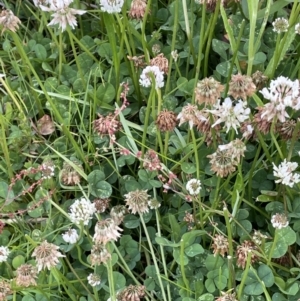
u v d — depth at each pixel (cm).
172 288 29
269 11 31
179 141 31
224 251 27
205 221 30
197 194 29
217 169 27
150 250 30
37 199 31
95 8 39
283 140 28
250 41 29
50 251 26
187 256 28
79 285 29
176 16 32
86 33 39
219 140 29
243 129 28
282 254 27
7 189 32
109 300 26
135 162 32
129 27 33
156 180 30
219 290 28
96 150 33
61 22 28
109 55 36
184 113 27
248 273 27
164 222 31
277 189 30
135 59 33
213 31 33
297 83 24
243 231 29
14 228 31
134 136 33
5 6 40
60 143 34
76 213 27
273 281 27
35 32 38
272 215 29
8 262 30
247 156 31
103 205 30
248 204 30
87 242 30
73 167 30
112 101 35
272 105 24
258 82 30
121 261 29
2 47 39
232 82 25
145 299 29
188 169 30
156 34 35
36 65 37
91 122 33
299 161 30
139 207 28
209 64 36
